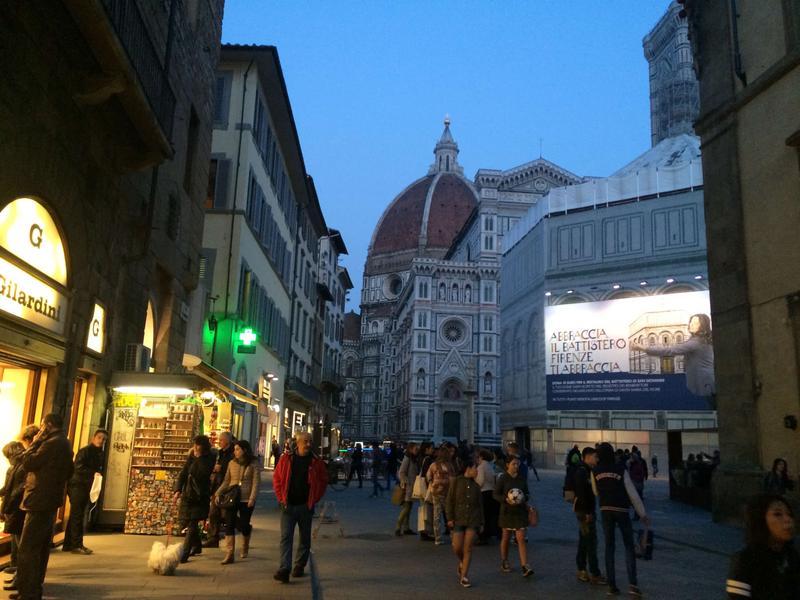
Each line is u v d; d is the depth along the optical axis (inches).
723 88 733.3
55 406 375.6
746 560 131.1
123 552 391.5
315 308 2139.5
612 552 344.2
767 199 662.5
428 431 3875.5
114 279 475.8
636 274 1956.2
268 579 336.8
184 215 669.9
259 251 1189.7
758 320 666.2
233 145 1054.4
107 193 449.4
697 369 1758.1
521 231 2386.8
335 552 459.8
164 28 532.1
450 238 6624.0
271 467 1385.3
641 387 1825.8
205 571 350.9
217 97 1074.7
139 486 462.9
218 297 999.0
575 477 383.2
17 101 315.3
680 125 3289.9
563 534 604.1
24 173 325.4
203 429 602.2
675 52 3405.5
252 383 1185.4
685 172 1932.8
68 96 369.7
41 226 355.9
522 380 2282.2
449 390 3956.7
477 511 361.7
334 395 2728.8
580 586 362.9
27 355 339.3
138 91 395.5
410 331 4178.2
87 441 440.5
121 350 496.4
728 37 730.2
